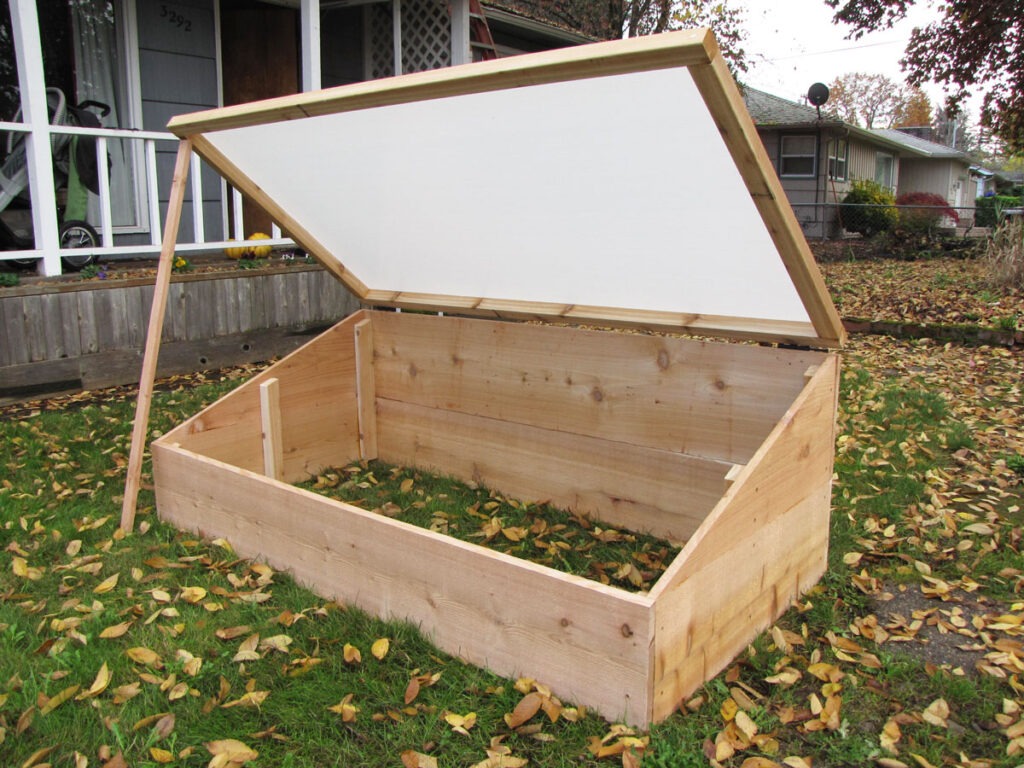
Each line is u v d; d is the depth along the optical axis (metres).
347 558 2.40
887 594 2.56
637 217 2.58
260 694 1.99
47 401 4.95
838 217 20.62
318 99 2.46
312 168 3.11
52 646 2.22
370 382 4.00
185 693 2.01
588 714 1.90
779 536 2.31
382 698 1.99
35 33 4.96
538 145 2.43
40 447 3.97
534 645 1.98
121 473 3.66
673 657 1.87
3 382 4.78
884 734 1.88
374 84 2.30
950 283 11.39
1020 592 2.59
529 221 2.88
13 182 5.21
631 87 2.01
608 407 3.23
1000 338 6.99
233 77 7.52
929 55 14.38
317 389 3.77
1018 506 3.27
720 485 2.96
